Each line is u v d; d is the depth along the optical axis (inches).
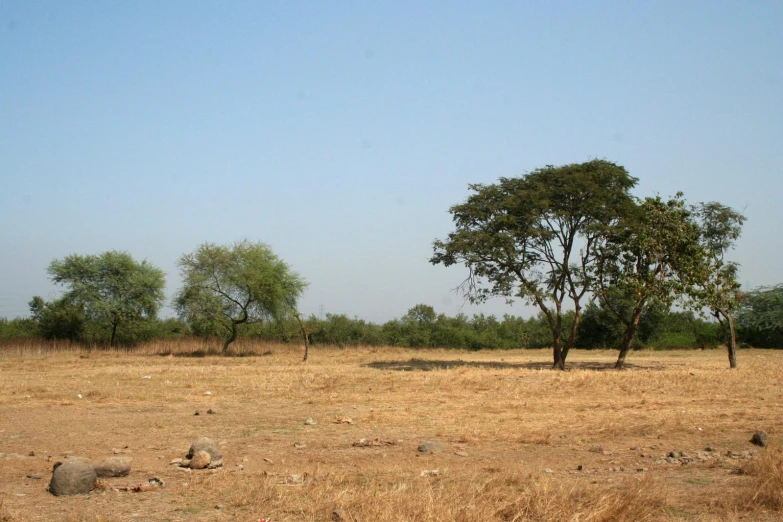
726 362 1541.6
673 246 1254.3
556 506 304.8
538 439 498.6
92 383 943.7
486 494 328.5
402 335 2295.8
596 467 414.6
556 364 1339.8
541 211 1323.8
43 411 661.9
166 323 2274.9
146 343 2005.4
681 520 303.7
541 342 2379.4
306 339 1617.9
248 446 487.5
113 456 435.2
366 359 1680.6
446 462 428.1
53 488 348.8
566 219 1362.0
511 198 1325.0
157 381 979.3
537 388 876.0
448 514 292.0
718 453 458.0
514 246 1331.2
